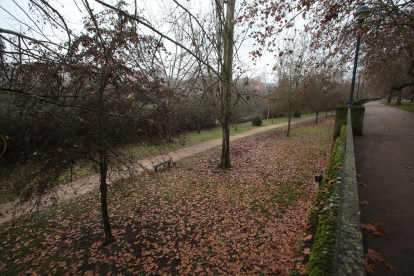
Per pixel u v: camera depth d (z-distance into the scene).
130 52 4.39
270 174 9.77
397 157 5.30
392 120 13.39
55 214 6.68
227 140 10.77
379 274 1.86
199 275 4.29
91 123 4.35
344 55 11.40
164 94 4.66
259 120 29.86
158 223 6.22
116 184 5.25
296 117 41.50
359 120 8.52
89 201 7.51
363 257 1.14
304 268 3.57
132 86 4.12
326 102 29.09
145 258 4.88
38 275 4.46
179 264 4.64
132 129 4.52
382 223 2.61
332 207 2.54
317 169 10.01
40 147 3.88
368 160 5.21
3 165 3.67
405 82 19.83
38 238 5.57
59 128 4.05
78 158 4.09
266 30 6.98
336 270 1.10
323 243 2.05
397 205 3.02
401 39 11.40
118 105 4.31
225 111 10.44
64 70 3.65
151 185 8.88
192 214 6.64
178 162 12.04
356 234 1.35
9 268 4.63
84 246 5.30
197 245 5.22
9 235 5.66
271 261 4.40
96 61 4.09
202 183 9.06
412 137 7.67
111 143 4.60
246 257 4.67
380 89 28.58
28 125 3.72
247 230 5.66
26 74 3.41
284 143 16.59
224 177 9.70
